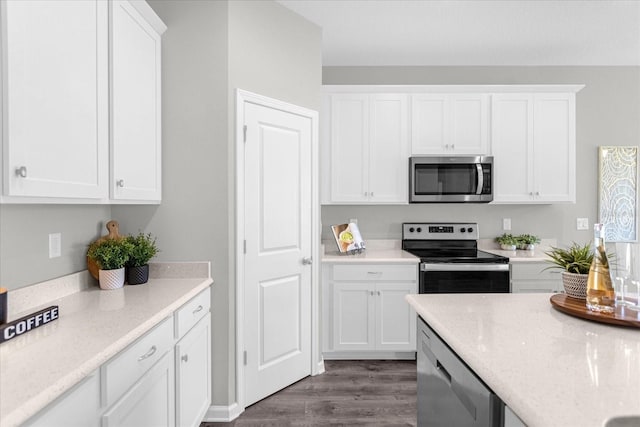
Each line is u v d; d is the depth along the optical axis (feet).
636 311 3.91
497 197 11.01
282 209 8.39
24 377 2.98
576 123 12.25
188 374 5.88
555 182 11.01
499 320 4.02
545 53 11.30
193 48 7.19
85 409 3.35
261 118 7.89
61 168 4.18
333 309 10.03
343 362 10.05
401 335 10.05
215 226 7.23
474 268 9.86
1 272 4.58
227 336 7.25
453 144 10.95
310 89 9.11
